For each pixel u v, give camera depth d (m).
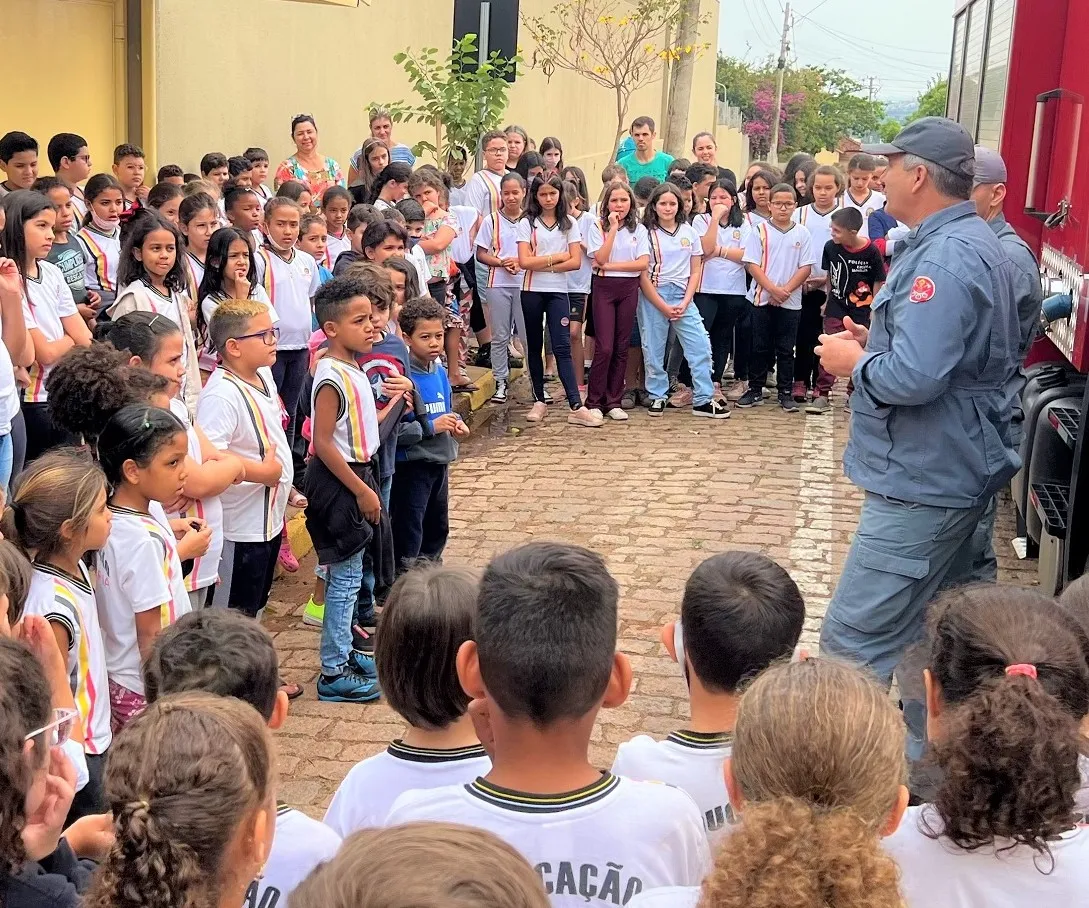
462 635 2.54
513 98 17.59
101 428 3.77
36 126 8.93
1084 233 5.39
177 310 5.47
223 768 1.81
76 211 7.11
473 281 9.98
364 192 9.95
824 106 56.03
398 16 14.14
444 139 12.97
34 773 1.95
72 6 9.03
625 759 2.60
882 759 1.78
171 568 3.60
